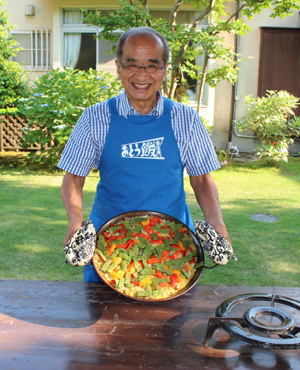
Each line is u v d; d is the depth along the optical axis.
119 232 1.53
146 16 5.48
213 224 1.52
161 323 1.31
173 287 1.34
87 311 1.37
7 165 7.16
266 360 1.15
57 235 3.90
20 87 7.78
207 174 1.75
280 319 1.16
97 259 1.40
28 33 8.61
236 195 5.47
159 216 1.59
